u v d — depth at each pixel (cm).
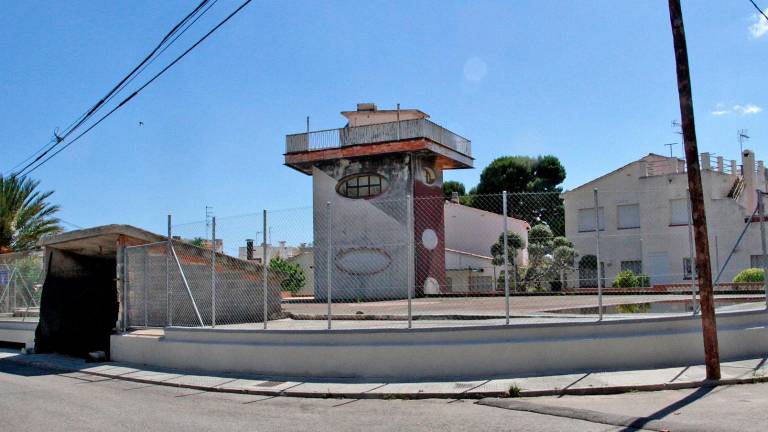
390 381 1039
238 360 1188
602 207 3616
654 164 3722
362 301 2536
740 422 678
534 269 2738
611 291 1966
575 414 750
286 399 956
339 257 2998
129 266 1530
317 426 751
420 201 3172
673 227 3400
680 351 1080
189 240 1698
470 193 5994
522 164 5669
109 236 1559
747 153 3500
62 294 1725
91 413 856
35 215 2959
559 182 5697
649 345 1069
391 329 1092
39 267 1947
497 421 736
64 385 1145
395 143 3066
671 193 3425
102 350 1659
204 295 1641
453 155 3347
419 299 2428
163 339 1335
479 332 1063
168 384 1120
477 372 1044
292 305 2162
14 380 1230
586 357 1052
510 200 4819
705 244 948
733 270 1970
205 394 1020
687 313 1200
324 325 1387
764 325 1169
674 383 916
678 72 970
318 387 1012
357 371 1085
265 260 1223
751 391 863
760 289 1648
